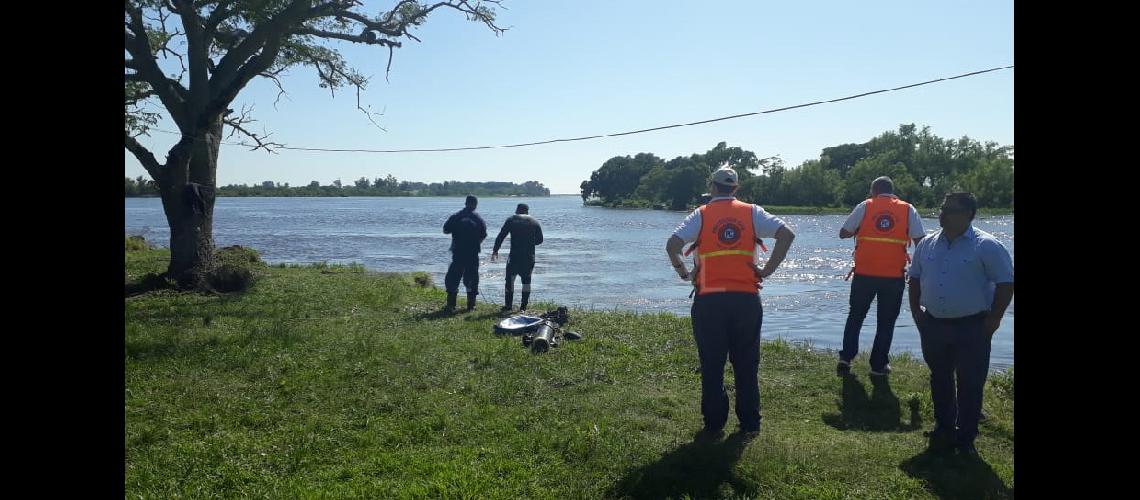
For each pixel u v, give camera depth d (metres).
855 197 103.62
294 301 12.59
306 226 56.59
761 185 112.19
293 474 4.88
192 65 14.12
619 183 156.88
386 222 63.91
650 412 6.23
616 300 16.72
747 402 5.53
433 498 4.46
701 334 5.46
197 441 5.40
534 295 17.52
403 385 6.95
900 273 7.39
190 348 8.30
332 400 6.46
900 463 5.12
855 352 7.67
